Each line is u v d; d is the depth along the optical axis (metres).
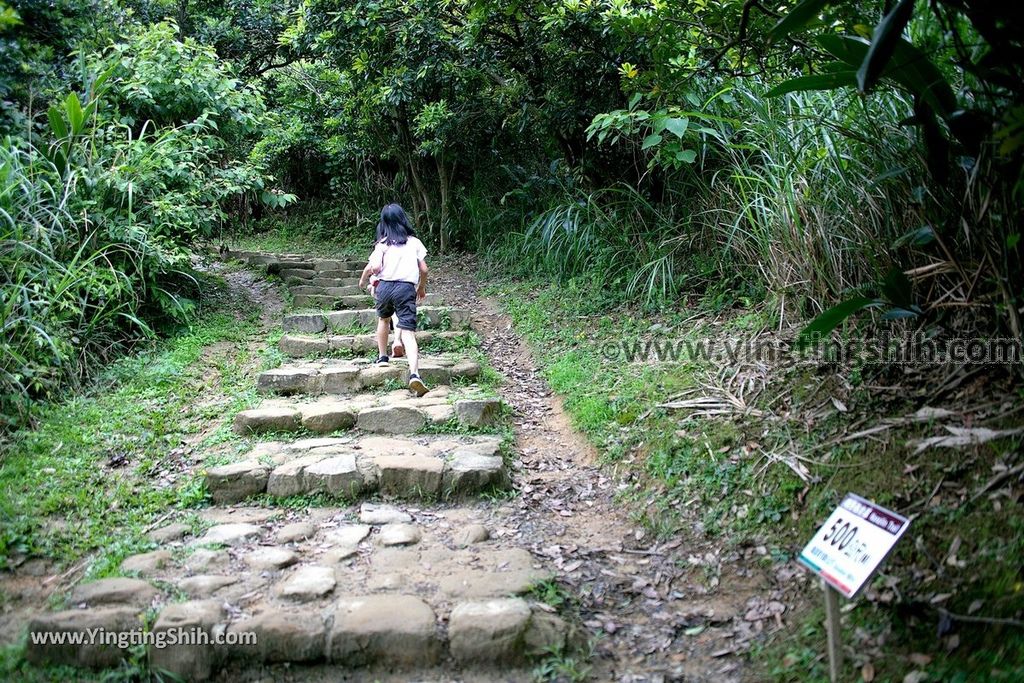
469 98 8.30
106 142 6.68
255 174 7.53
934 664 2.46
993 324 3.62
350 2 8.18
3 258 5.01
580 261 7.40
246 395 5.38
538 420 5.37
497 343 6.86
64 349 5.02
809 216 4.60
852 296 4.24
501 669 2.82
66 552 3.52
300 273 8.45
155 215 6.17
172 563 3.39
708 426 4.27
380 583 3.22
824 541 2.61
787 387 4.24
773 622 2.93
